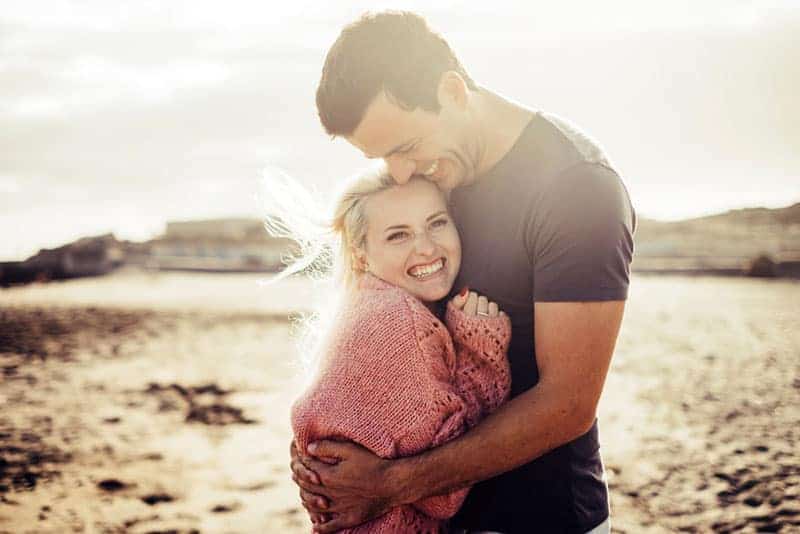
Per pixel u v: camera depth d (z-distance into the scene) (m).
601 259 2.29
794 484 5.90
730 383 9.73
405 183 2.69
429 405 2.46
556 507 2.45
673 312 18.62
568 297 2.29
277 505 5.86
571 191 2.31
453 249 2.66
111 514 5.71
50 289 34.62
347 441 2.53
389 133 2.40
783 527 5.12
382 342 2.52
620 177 2.39
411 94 2.36
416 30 2.39
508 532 2.48
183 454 7.20
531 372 2.54
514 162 2.46
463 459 2.34
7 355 13.27
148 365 12.05
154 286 35.19
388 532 2.52
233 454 7.19
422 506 2.54
